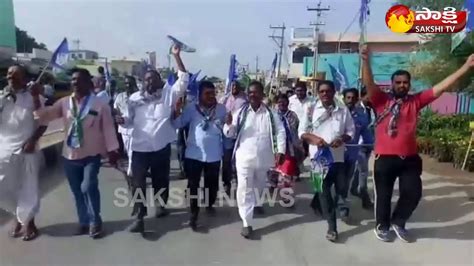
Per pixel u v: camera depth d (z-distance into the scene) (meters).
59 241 4.90
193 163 5.40
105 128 4.96
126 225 5.44
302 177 8.24
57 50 5.07
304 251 4.80
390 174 5.07
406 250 4.84
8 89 4.82
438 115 14.48
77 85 4.81
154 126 5.29
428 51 12.73
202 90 5.46
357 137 6.15
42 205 6.12
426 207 6.39
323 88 5.28
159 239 5.05
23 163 4.87
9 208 4.92
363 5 5.36
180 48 5.43
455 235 5.28
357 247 4.92
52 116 4.91
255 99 5.32
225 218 5.82
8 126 4.80
